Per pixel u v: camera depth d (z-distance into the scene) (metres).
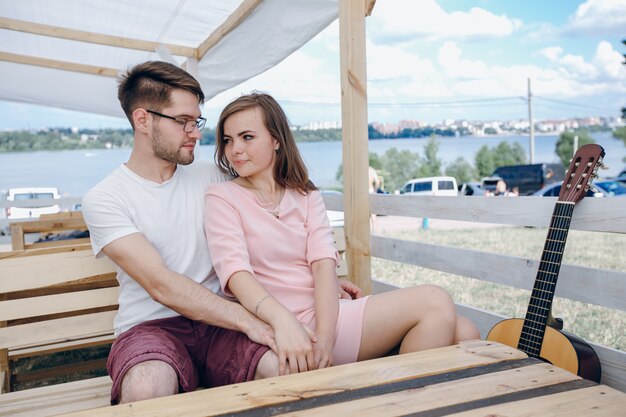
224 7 4.27
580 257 8.38
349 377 1.31
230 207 1.90
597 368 1.87
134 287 1.87
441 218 2.72
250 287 1.74
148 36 5.07
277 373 1.59
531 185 23.05
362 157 2.82
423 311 1.78
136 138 1.91
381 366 1.37
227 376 1.73
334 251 1.96
